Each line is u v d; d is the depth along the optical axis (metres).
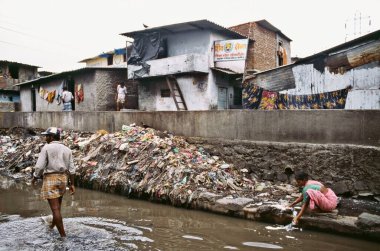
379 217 5.48
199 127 10.40
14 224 6.38
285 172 8.39
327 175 7.69
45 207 7.85
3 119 19.77
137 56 20.47
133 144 10.34
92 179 9.86
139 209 7.57
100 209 7.60
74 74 21.97
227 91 20.38
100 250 5.07
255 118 9.06
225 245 5.32
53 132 5.99
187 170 8.34
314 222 5.89
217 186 7.93
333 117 7.68
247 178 8.81
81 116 14.64
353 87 11.39
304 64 12.45
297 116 8.26
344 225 5.60
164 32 19.75
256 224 6.36
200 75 18.80
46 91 24.52
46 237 5.63
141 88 21.41
